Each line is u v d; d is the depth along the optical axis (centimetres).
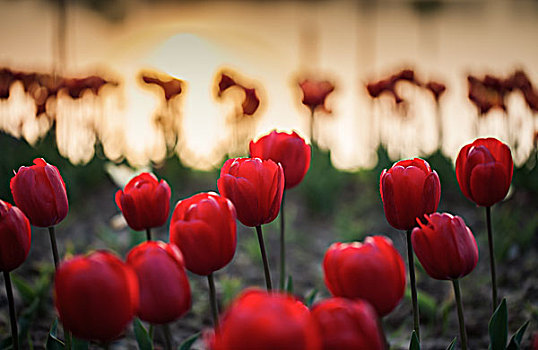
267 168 132
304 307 118
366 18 552
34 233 272
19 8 482
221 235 125
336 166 407
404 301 208
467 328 181
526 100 263
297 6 609
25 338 167
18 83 294
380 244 123
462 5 579
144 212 138
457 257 129
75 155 346
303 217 340
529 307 177
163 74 312
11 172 282
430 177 131
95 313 116
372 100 358
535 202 287
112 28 523
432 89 325
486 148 139
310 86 331
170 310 121
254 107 321
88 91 320
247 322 109
